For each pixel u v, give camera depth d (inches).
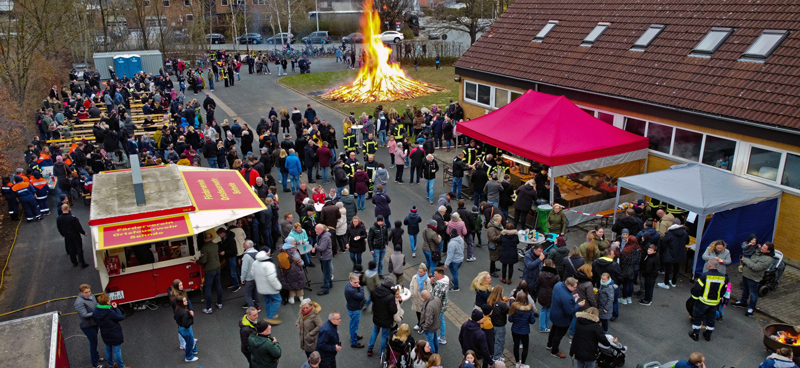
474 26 1881.2
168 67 1764.3
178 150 823.1
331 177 806.5
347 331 425.1
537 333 420.2
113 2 2062.0
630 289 451.8
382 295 368.8
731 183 516.7
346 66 1818.4
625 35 727.1
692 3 682.8
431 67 1803.6
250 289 439.2
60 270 543.5
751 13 609.0
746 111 528.1
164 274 456.4
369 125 946.1
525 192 582.2
